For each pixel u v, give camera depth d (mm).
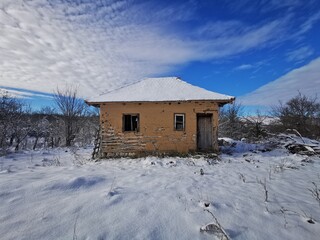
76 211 3924
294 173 8180
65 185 5062
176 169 8867
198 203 4664
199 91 13797
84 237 3176
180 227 3629
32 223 3465
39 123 23812
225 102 13148
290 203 4906
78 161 11328
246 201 4949
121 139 13250
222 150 14172
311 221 4008
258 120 23609
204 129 13508
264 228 3754
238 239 3387
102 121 13383
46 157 13414
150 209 4211
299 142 14648
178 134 13094
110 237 3225
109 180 6215
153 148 13117
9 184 4773
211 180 6969
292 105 26828
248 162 10555
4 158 12742
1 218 3551
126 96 13523
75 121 25688
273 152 13461
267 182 6785
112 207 4176
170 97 13062
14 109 20328
